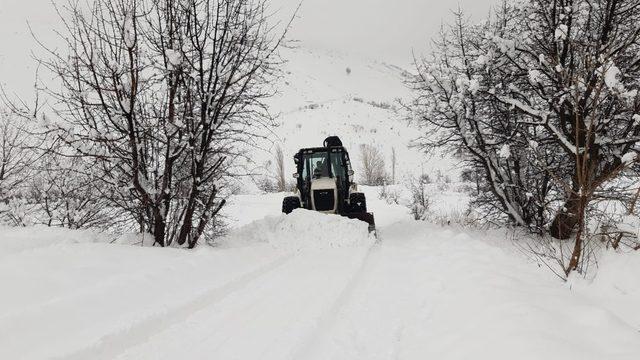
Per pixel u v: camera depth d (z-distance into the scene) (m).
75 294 4.50
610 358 3.07
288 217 9.27
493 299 4.55
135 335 4.00
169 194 7.49
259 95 7.58
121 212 7.71
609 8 8.52
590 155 8.31
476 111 10.10
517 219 10.33
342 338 4.10
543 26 9.18
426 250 8.13
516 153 10.08
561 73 7.81
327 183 11.03
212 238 8.45
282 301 5.14
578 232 6.32
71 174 8.41
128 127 6.89
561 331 3.61
